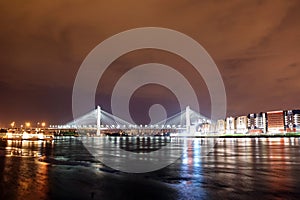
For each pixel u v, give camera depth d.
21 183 23.41
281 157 45.94
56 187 22.02
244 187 22.02
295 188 21.58
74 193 20.20
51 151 59.75
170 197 19.25
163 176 27.16
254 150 64.75
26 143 98.00
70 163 37.38
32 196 19.27
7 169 31.22
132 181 24.61
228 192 20.44
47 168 32.44
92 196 19.47
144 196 19.52
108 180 25.06
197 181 24.58
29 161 39.34
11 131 170.25
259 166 34.06
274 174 27.97
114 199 18.80
